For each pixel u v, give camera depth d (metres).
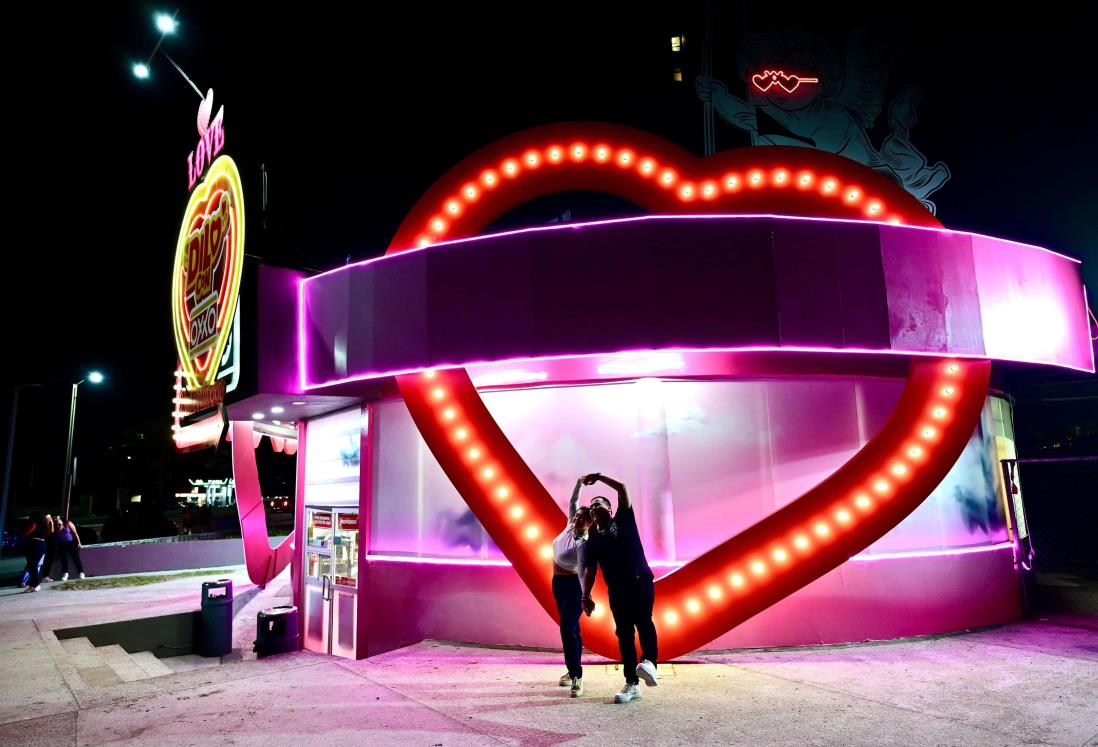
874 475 6.82
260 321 8.34
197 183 13.84
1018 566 8.61
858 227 7.02
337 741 4.57
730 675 6.15
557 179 7.72
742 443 7.71
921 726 4.72
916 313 6.98
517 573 7.18
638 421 7.71
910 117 12.84
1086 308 8.15
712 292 6.74
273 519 47.94
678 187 7.55
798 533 6.64
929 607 7.67
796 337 6.70
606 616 6.46
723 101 13.09
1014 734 4.55
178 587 14.64
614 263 6.86
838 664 6.50
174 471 47.00
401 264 7.57
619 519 5.65
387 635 8.34
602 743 4.45
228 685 6.13
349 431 9.65
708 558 6.66
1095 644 7.18
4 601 12.91
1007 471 9.01
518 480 7.03
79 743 4.66
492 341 7.03
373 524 8.80
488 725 4.85
